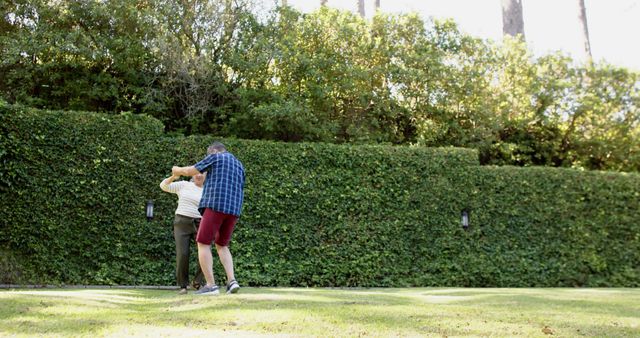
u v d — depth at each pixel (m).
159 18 9.77
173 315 3.71
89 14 9.55
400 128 11.46
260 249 8.44
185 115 10.19
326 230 8.77
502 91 11.78
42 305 3.95
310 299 4.73
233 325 3.39
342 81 10.65
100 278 7.62
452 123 11.23
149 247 7.91
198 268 6.68
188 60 9.73
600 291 7.70
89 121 7.95
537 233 9.70
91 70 9.86
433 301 5.13
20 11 9.36
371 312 3.97
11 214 7.40
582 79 12.08
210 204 5.14
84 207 7.74
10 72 9.25
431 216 9.27
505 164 11.82
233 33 10.37
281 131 10.22
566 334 3.40
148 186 8.08
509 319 3.91
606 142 12.04
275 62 10.34
